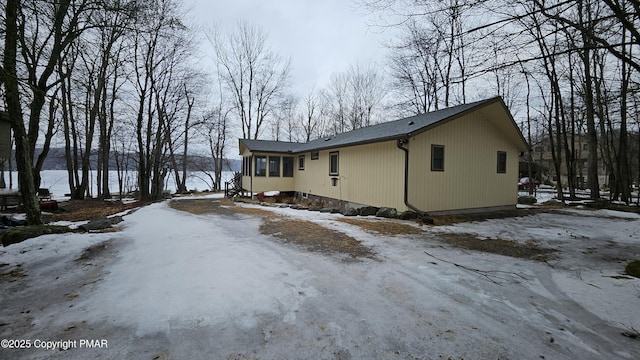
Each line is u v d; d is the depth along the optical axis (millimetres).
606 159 20203
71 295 3238
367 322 2750
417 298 3303
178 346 2318
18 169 6547
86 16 8773
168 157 23484
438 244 5766
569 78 14336
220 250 5102
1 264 4223
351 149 11656
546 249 5473
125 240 5770
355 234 6543
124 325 2619
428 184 9320
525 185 27406
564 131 14672
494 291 3529
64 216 9859
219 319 2754
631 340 2520
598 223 8266
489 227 7574
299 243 5719
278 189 16547
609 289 3592
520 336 2553
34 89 6422
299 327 2643
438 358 2221
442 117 9219
